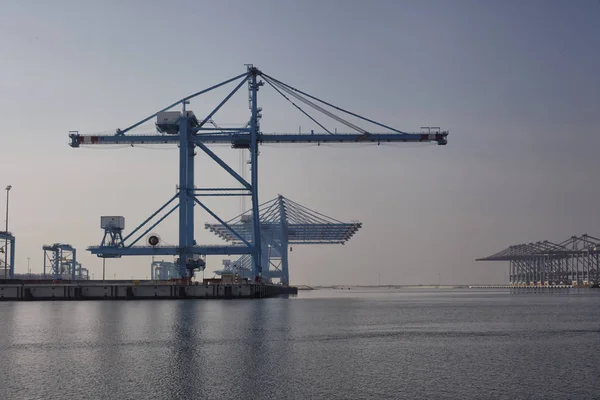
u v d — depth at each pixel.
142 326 53.09
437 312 80.12
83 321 58.41
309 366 32.72
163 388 27.52
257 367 32.41
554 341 44.09
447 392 26.73
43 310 75.38
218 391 26.94
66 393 26.77
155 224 101.38
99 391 27.08
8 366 33.16
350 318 66.56
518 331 51.50
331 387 27.66
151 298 101.50
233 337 45.16
